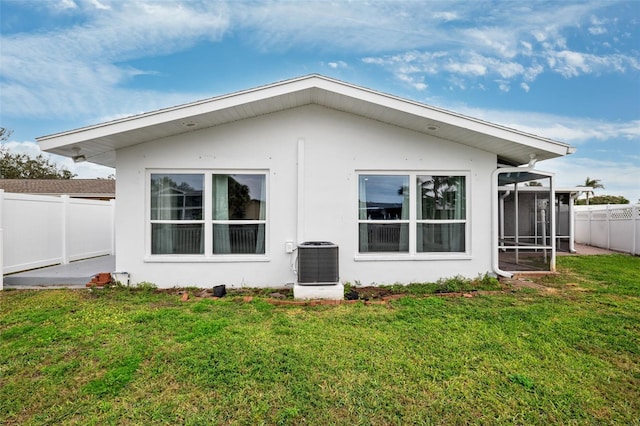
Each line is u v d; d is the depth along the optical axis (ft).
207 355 12.40
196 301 19.49
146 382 10.73
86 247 32.81
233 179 23.57
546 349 13.06
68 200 30.09
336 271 20.38
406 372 11.32
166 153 22.93
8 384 10.65
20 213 25.14
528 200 46.09
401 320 16.21
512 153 24.29
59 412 9.36
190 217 23.22
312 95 22.16
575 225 59.31
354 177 23.82
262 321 16.07
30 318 16.42
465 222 24.52
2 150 100.27
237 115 22.44
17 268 24.76
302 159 23.45
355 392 10.19
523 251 45.19
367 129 23.85
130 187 22.76
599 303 19.16
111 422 8.92
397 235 24.26
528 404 9.74
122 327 15.20
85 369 11.55
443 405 9.65
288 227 23.48
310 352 12.67
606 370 11.64
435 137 24.11
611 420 9.14
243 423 8.93
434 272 24.13
